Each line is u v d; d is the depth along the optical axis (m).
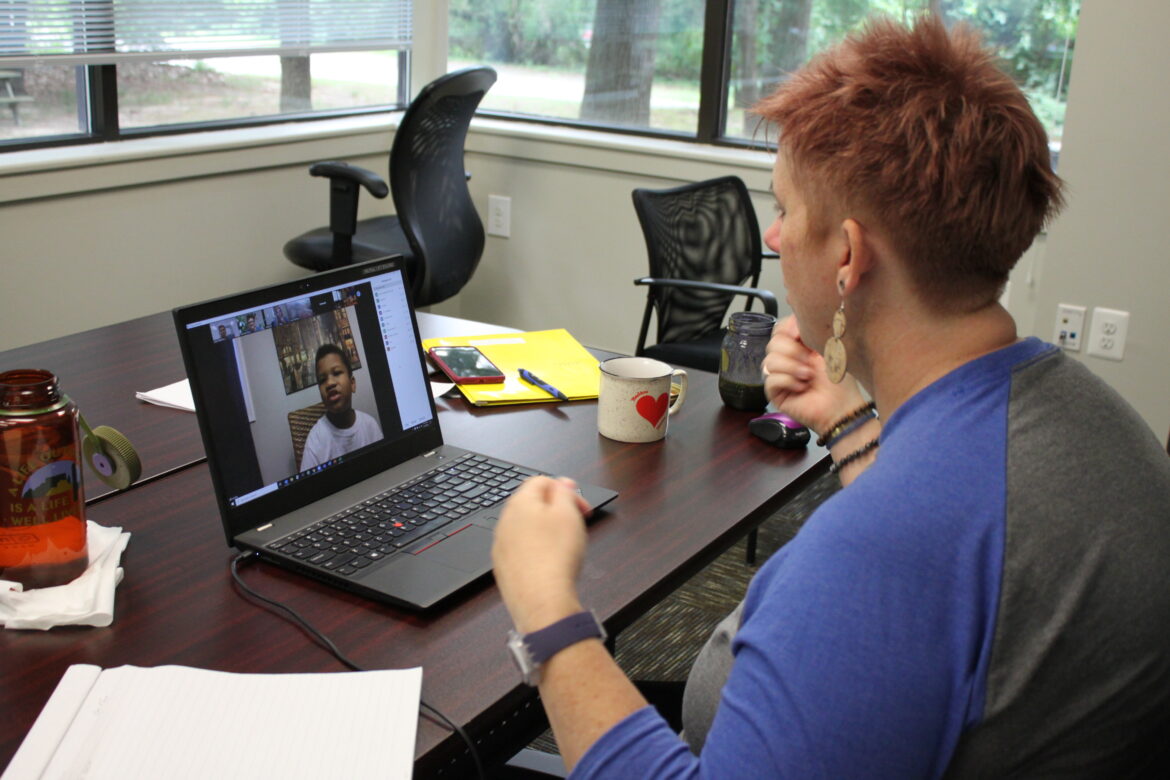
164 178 3.23
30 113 3.09
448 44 4.16
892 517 0.70
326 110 3.95
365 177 3.10
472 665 0.99
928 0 3.19
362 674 0.96
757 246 3.17
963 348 0.79
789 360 1.19
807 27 3.45
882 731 0.67
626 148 3.64
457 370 1.70
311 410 1.26
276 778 0.83
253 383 1.19
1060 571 0.70
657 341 2.93
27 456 1.02
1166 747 0.77
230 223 3.50
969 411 0.75
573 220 3.87
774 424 1.51
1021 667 0.69
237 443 1.17
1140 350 2.70
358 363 1.32
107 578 1.09
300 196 3.71
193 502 1.30
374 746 0.87
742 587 2.63
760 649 0.70
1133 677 0.71
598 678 0.77
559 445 1.50
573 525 0.87
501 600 1.10
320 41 3.81
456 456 1.40
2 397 1.02
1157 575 0.71
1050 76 3.09
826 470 1.50
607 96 3.87
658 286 2.83
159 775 0.83
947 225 0.75
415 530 1.20
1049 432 0.74
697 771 0.71
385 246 3.31
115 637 1.02
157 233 3.29
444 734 0.90
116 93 3.25
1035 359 0.78
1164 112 2.52
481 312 4.21
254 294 1.20
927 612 0.68
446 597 1.07
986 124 0.74
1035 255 2.97
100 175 3.06
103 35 3.16
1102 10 2.53
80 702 0.91
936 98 0.74
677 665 2.30
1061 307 2.77
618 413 1.50
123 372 1.71
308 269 3.43
